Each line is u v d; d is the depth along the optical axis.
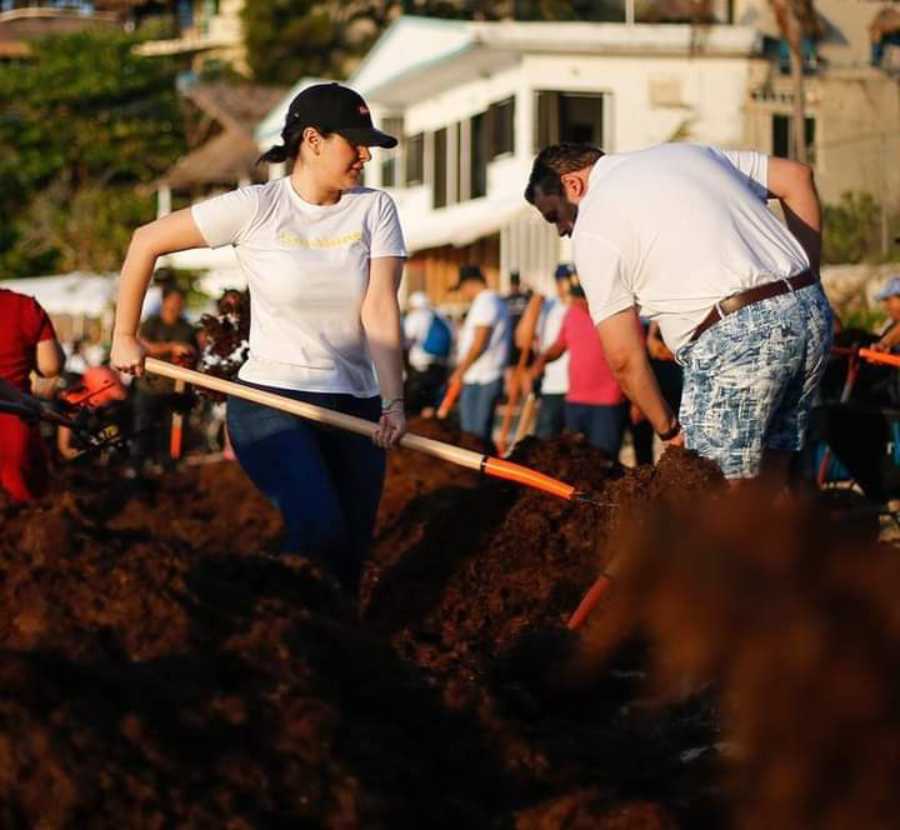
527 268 55.19
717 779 8.28
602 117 54.78
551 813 7.78
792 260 11.43
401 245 11.99
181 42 131.50
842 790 7.37
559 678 10.03
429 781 7.81
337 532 11.53
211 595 8.62
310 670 7.97
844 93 44.03
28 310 15.80
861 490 17.12
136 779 6.97
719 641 7.94
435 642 12.59
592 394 23.25
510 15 91.88
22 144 96.38
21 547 9.12
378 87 64.88
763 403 11.31
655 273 11.39
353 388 12.05
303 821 7.21
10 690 7.09
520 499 13.68
